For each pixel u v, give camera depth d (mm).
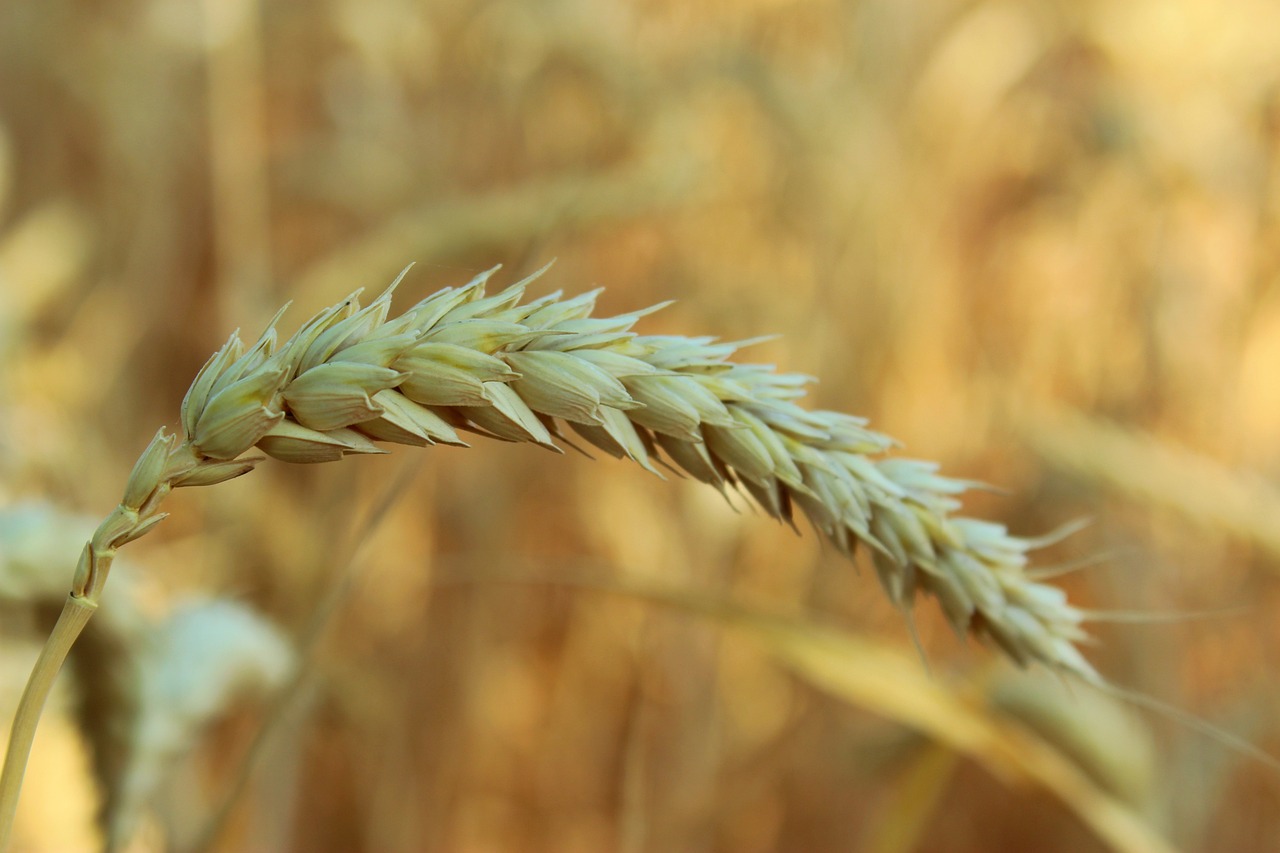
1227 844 686
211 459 216
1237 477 781
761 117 826
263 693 310
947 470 815
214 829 305
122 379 687
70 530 279
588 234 766
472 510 701
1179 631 712
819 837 730
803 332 745
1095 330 872
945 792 758
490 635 725
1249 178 856
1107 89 854
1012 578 246
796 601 747
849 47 865
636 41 870
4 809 214
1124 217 875
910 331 802
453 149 782
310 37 980
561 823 746
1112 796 402
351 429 219
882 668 375
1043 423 632
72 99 882
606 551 808
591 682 768
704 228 819
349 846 684
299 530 516
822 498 236
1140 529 720
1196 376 839
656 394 229
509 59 779
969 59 894
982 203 939
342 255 517
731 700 756
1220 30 886
